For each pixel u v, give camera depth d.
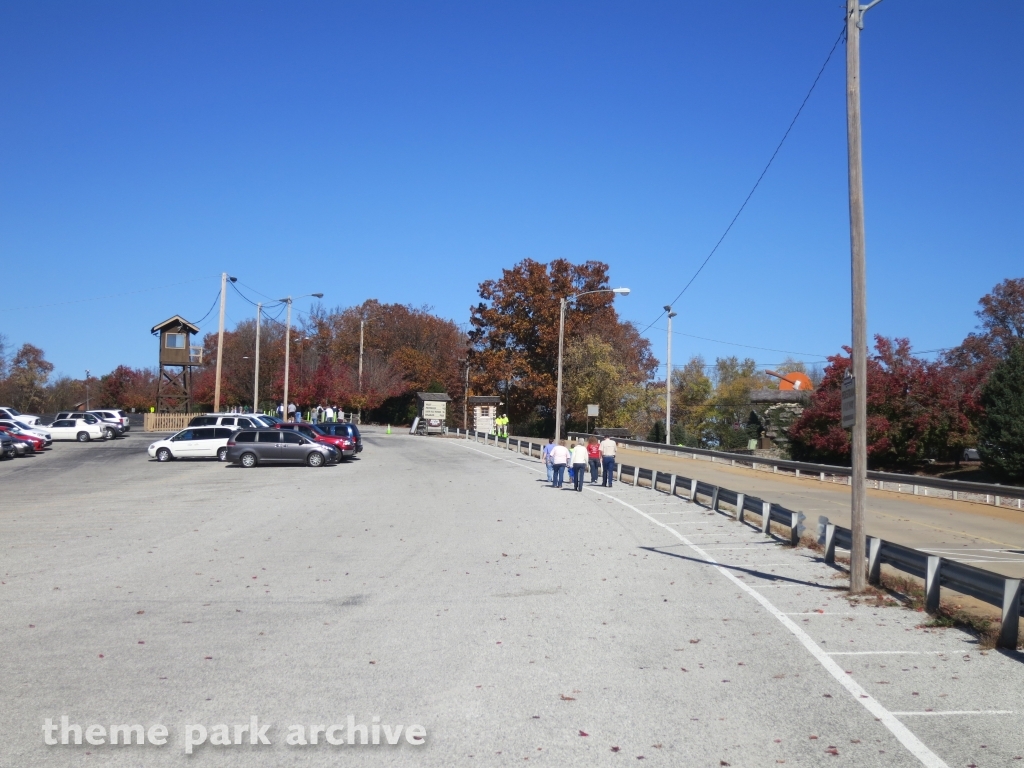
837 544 15.34
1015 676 8.59
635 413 77.88
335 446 41.97
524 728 6.97
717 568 15.06
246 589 13.01
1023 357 44.09
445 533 19.52
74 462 41.66
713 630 10.43
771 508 19.61
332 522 21.45
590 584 13.45
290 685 8.13
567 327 75.94
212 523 21.22
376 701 7.66
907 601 12.09
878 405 48.09
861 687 8.16
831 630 10.49
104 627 10.51
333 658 9.09
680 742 6.67
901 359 48.97
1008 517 27.03
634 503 26.56
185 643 9.72
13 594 12.59
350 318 108.50
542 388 74.38
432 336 111.25
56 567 14.97
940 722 7.19
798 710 7.46
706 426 80.62
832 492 34.16
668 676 8.48
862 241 13.01
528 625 10.64
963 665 8.98
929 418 46.81
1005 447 43.12
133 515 22.81
